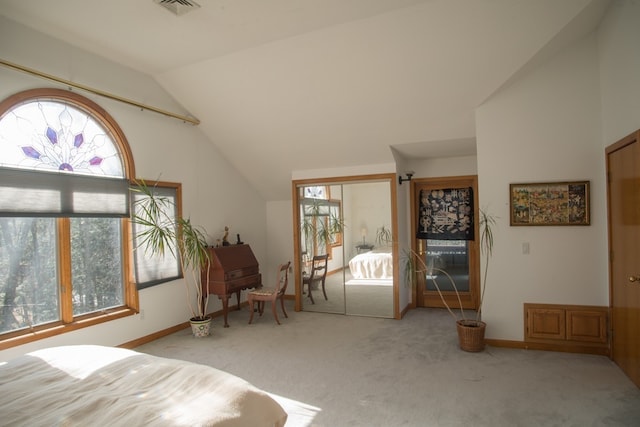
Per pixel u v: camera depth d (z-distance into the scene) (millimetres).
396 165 4992
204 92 4430
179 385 1741
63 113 3467
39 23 3084
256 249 6191
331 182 5340
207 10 2953
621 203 3152
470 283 5422
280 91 4180
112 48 3582
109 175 3879
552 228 3668
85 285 3658
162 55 3773
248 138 5074
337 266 5367
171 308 4512
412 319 4977
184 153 4801
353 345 3992
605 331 3516
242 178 5918
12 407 1540
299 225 5621
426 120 4195
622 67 2998
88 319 3586
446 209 5527
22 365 1995
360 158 5027
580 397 2742
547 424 2402
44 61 3262
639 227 2830
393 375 3205
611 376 3084
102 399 1585
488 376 3139
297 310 5547
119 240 4012
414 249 5641
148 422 1392
